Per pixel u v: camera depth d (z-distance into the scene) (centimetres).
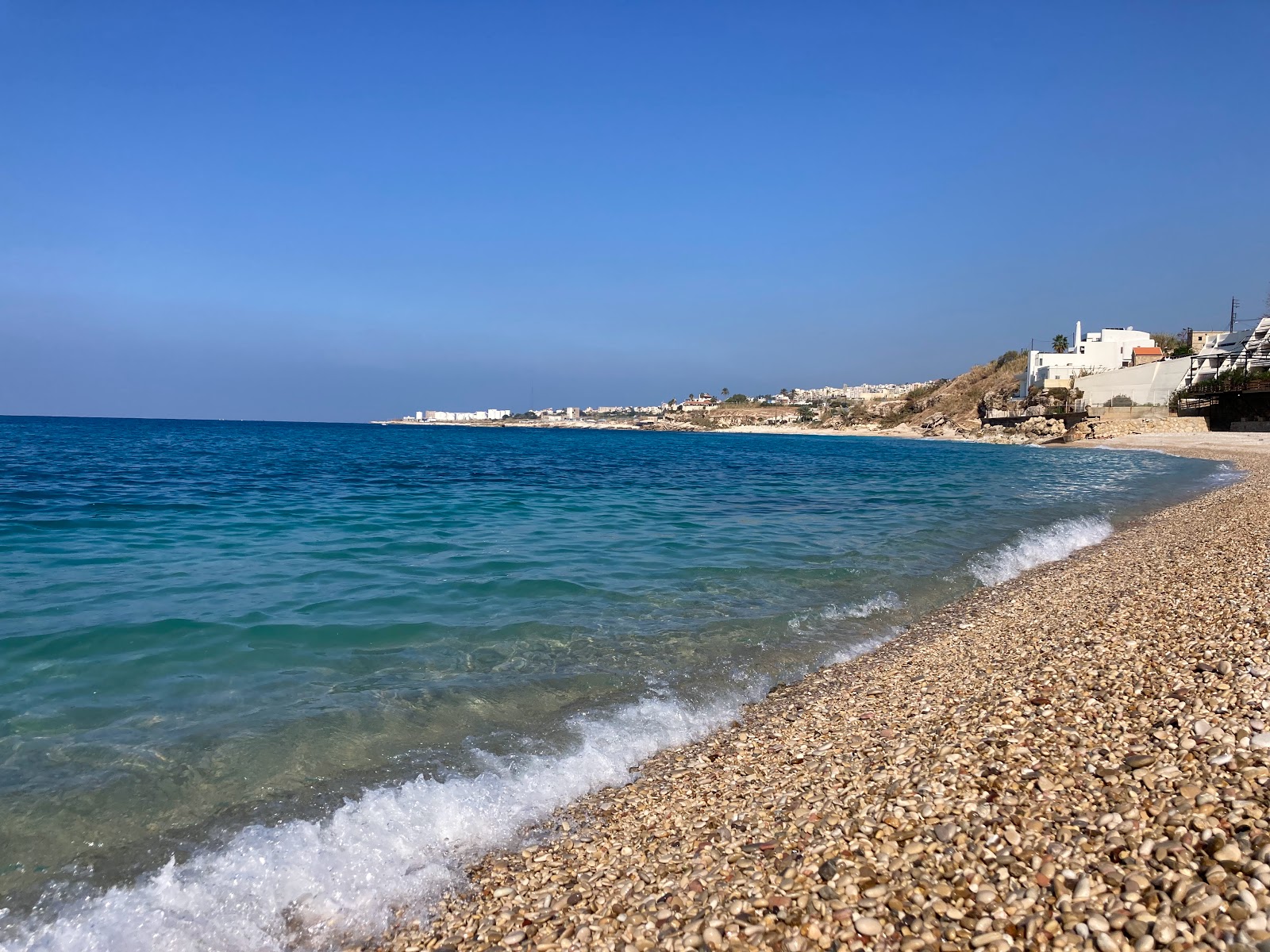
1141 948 333
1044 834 438
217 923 462
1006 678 782
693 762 681
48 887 486
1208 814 422
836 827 495
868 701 787
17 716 730
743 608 1198
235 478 3547
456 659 933
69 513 2142
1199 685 632
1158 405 8512
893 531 2030
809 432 17438
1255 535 1516
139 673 855
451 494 2980
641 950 396
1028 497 3006
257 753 671
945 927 372
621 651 981
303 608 1137
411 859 531
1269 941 319
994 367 13738
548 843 550
